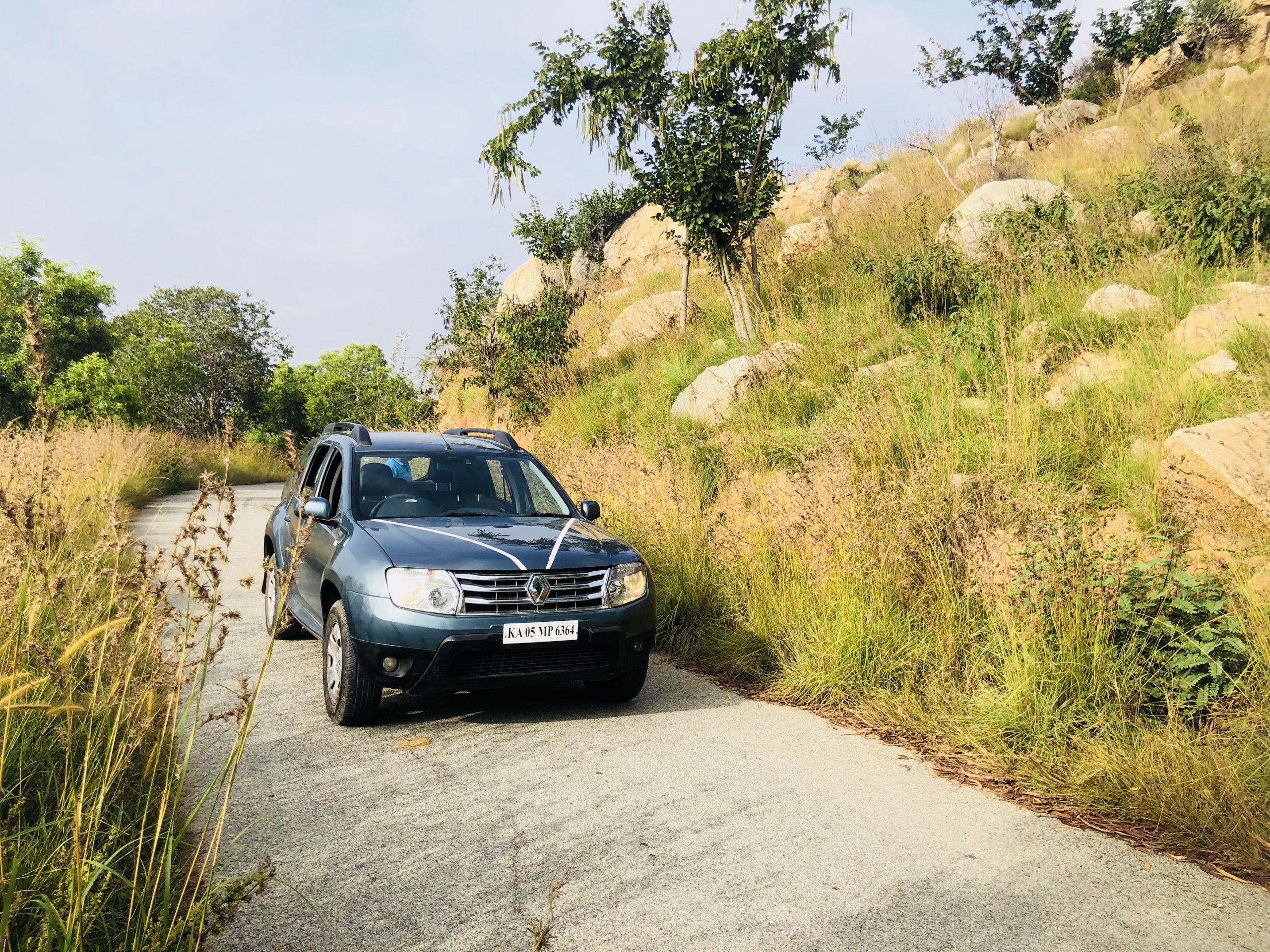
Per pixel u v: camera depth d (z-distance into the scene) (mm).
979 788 4133
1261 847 3406
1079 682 4566
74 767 3189
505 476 6438
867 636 5574
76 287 36906
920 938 2805
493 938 2793
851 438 7738
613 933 2824
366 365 59531
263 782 4117
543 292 18453
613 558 5309
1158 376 7742
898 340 11094
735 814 3807
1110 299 9469
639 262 26484
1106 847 3490
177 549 3041
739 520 7730
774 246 18516
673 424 10969
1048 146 19609
